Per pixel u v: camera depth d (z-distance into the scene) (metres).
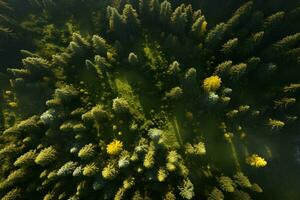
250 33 44.44
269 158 45.44
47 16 50.78
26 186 44.94
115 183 41.44
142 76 45.88
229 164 43.88
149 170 40.31
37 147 44.62
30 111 47.94
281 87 44.19
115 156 42.06
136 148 40.28
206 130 44.06
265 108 43.31
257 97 45.19
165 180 41.09
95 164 41.62
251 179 44.47
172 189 40.47
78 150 42.41
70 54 46.31
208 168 42.66
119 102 40.78
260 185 45.06
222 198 39.16
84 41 44.72
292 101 41.38
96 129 44.44
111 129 44.31
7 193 44.00
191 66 45.62
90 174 40.38
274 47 42.56
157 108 44.59
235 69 41.41
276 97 44.12
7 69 46.03
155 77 45.19
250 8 42.50
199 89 44.00
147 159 39.38
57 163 43.81
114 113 44.78
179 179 40.44
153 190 41.53
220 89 43.19
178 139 43.59
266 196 45.19
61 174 41.22
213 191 40.19
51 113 43.44
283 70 45.00
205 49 44.94
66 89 44.19
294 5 44.31
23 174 43.62
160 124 44.03
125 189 40.47
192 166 42.81
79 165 42.53
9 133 45.66
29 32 50.22
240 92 45.25
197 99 43.59
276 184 45.91
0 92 49.34
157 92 44.91
